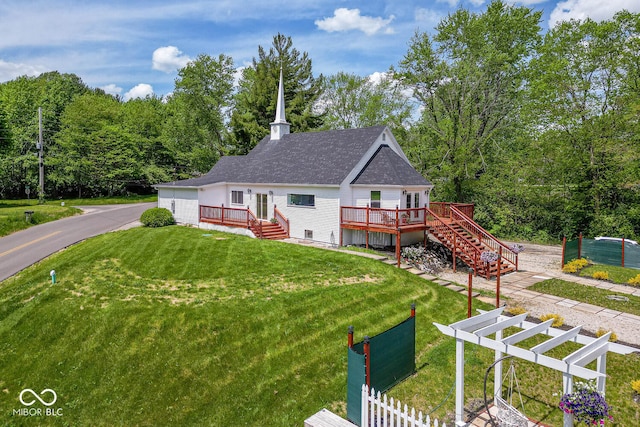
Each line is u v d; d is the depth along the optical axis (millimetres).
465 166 30656
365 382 7898
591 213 28359
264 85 45750
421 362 10438
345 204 22125
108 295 13852
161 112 65312
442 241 20906
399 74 33062
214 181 27984
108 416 8703
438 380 9625
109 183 51500
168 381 9641
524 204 32344
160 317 12203
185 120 49906
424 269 19203
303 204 23734
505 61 30281
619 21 26047
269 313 12523
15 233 26438
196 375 9828
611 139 25859
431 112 33281
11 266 19016
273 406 8773
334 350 10852
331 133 26969
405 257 20188
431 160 33312
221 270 16375
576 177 28234
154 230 25141
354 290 14562
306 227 23578
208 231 24891
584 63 27484
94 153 49656
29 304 13633
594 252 22594
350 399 8117
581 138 27016
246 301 13250
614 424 8281
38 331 11906
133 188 59562
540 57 30453
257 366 10156
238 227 24188
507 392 9281
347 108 51344
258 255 18609
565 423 6668
